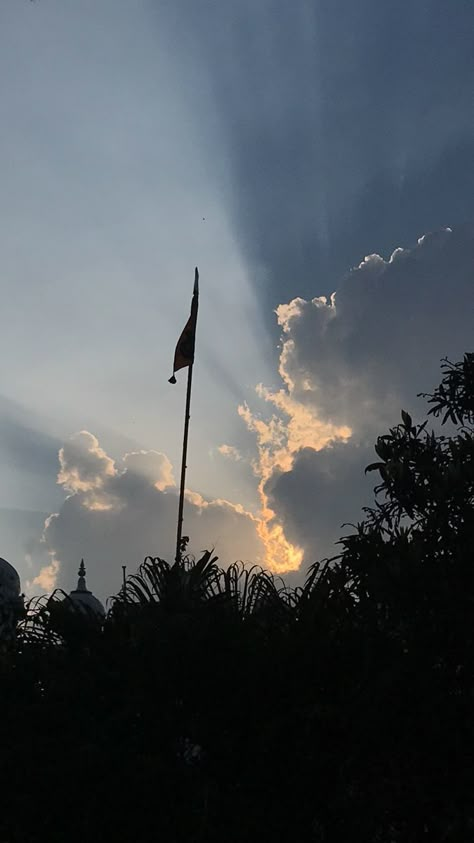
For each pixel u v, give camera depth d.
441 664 12.49
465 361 17.22
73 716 11.81
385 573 12.88
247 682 11.54
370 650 12.01
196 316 20.08
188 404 19.20
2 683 12.24
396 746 11.70
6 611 16.22
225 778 11.35
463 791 11.66
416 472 14.79
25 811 11.27
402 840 11.74
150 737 11.55
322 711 11.41
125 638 12.32
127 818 11.15
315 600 12.22
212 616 11.91
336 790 11.34
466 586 12.72
